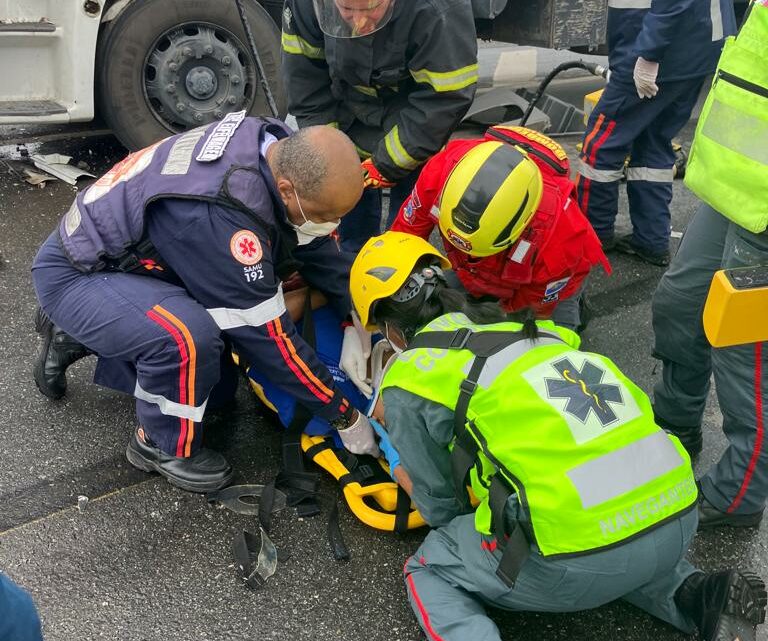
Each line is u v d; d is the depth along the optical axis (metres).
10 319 2.99
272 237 2.09
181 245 2.00
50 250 2.18
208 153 2.00
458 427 1.71
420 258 2.00
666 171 3.46
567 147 4.67
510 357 1.71
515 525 1.64
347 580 2.08
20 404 2.61
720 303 1.72
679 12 2.87
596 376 1.72
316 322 2.50
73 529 2.18
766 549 2.21
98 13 3.61
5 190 3.92
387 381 1.84
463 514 1.96
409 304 1.95
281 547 2.16
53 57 3.70
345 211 2.01
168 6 3.74
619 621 2.01
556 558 1.59
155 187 2.00
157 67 3.85
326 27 2.46
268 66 4.08
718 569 2.15
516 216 2.04
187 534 2.19
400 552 2.17
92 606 1.97
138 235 2.06
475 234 2.05
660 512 1.63
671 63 3.09
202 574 2.07
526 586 1.68
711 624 1.75
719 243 2.07
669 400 2.43
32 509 2.23
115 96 3.83
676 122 3.35
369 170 2.79
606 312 3.32
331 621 1.97
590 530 1.58
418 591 1.85
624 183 4.53
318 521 2.25
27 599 1.25
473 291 2.45
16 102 3.73
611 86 3.22
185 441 2.21
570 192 2.30
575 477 1.58
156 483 2.35
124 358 2.13
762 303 1.72
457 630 1.74
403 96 2.73
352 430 2.26
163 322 2.04
